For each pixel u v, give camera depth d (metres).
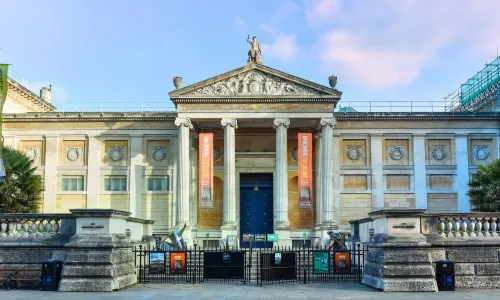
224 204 46.72
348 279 29.41
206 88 47.59
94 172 52.59
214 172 52.28
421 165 51.88
